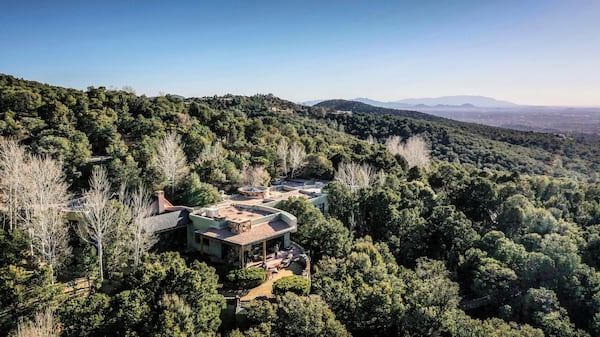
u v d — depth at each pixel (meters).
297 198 50.34
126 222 39.06
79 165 55.47
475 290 49.22
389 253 48.53
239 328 30.91
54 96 78.94
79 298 27.89
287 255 43.22
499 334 36.53
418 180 75.69
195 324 27.70
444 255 57.25
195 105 101.19
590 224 64.12
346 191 60.66
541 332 37.97
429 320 34.34
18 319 26.69
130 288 29.53
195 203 52.53
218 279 35.84
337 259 40.38
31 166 42.94
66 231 37.03
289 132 102.12
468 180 73.44
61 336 25.67
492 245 54.25
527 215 60.69
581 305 46.59
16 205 39.09
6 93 72.94
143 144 63.72
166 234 43.91
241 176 63.09
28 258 35.50
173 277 28.89
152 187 53.06
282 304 29.14
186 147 71.56
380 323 34.47
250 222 42.25
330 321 28.50
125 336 25.30
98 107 84.12
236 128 94.00
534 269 49.09
